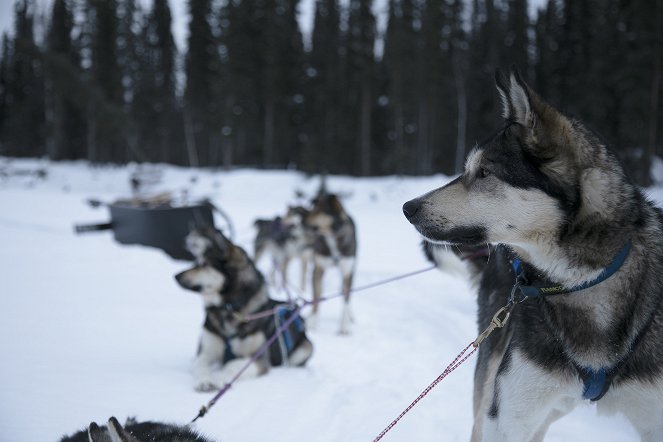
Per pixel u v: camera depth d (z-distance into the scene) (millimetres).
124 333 4699
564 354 1906
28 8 40719
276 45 31062
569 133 1891
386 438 2988
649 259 1898
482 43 27672
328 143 28781
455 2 28047
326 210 6098
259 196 24125
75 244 9539
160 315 5395
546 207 1876
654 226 1958
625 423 3295
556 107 1944
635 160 19328
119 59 33188
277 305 4414
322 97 29391
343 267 6215
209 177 27172
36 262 7660
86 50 33156
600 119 21250
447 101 28297
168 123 34906
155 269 7801
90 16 32625
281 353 4277
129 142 33312
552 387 1933
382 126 30750
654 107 20312
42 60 32688
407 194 23375
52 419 2891
